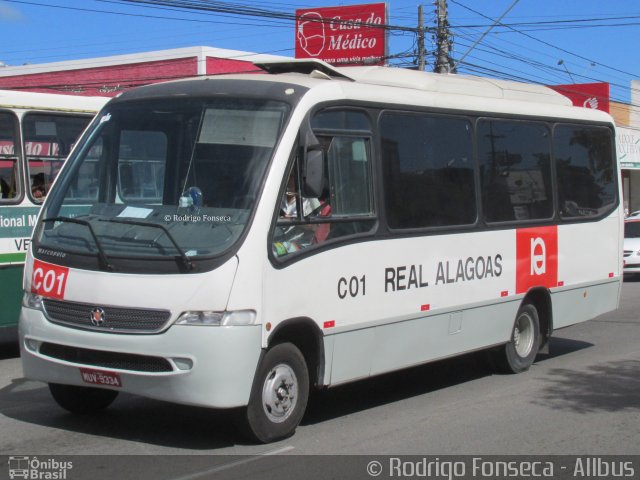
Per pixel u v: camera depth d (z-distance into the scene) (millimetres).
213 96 6973
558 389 8945
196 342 5969
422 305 7969
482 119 8992
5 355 10758
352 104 7352
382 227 7531
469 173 8750
